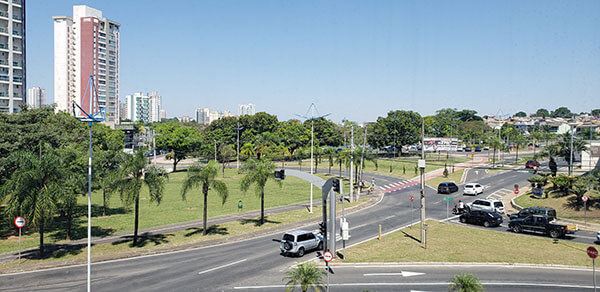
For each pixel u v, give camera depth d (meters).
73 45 137.25
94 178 37.75
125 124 125.38
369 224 37.25
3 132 36.12
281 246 27.42
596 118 188.75
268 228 35.38
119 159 42.56
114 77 147.00
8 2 67.62
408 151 129.12
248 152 102.69
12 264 24.88
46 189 25.81
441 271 23.64
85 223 37.78
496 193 54.72
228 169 95.75
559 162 87.06
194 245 29.86
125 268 24.59
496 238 31.11
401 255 26.61
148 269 24.39
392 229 34.84
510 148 128.38
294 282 17.81
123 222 38.16
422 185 29.73
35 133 37.88
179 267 24.81
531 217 32.69
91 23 136.12
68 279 22.47
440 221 38.22
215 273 23.61
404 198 53.44
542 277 22.42
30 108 44.66
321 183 32.59
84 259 26.12
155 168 30.86
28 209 25.19
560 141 61.72
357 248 28.58
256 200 52.19
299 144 121.00
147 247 29.14
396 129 114.00
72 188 28.92
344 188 63.28
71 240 31.33
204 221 32.84
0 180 33.44
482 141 141.75
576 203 40.09
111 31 145.50
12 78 68.62
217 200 52.00
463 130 168.25
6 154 35.38
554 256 26.16
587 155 66.56
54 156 27.59
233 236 32.53
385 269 24.12
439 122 173.12
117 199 52.72
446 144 127.00
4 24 67.56
